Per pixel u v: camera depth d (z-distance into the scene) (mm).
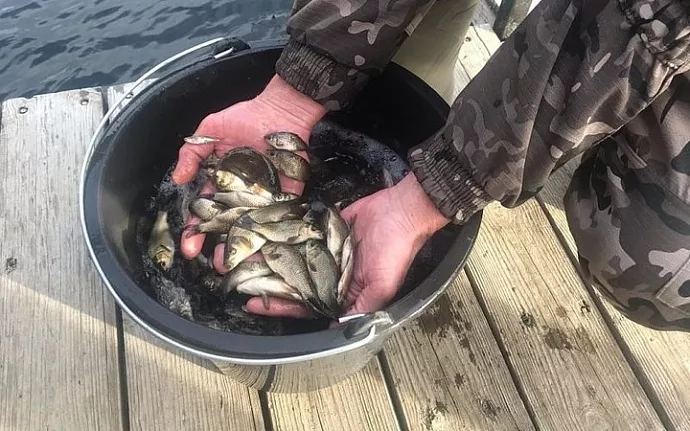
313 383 998
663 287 895
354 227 1015
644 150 842
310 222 1011
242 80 1117
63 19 2248
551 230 1262
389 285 928
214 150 1106
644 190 856
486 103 800
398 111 1134
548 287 1184
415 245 962
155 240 1070
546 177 845
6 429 991
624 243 899
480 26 1666
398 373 1073
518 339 1118
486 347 1106
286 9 2312
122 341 1084
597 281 1015
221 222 1035
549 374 1083
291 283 962
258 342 756
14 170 1284
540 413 1044
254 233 985
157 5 2316
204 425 1008
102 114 1396
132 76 2080
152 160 1084
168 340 756
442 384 1066
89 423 1002
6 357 1056
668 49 665
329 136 1258
